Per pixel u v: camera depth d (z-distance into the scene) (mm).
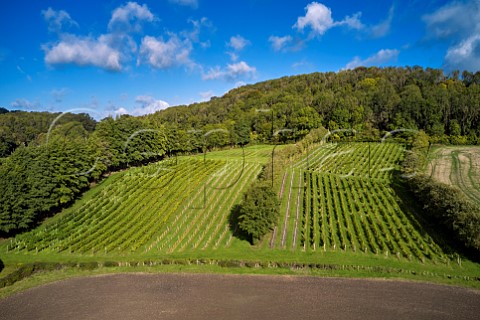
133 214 71375
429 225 61156
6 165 70875
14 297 41719
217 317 36469
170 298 40781
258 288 43094
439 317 36219
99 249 58844
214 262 51344
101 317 36781
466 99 127625
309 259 52438
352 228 62094
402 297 40469
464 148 110500
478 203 68062
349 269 48500
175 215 70500
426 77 187875
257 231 56156
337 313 37000
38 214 70562
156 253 57156
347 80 196500
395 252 53719
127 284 44875
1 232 65500
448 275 46188
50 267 50188
